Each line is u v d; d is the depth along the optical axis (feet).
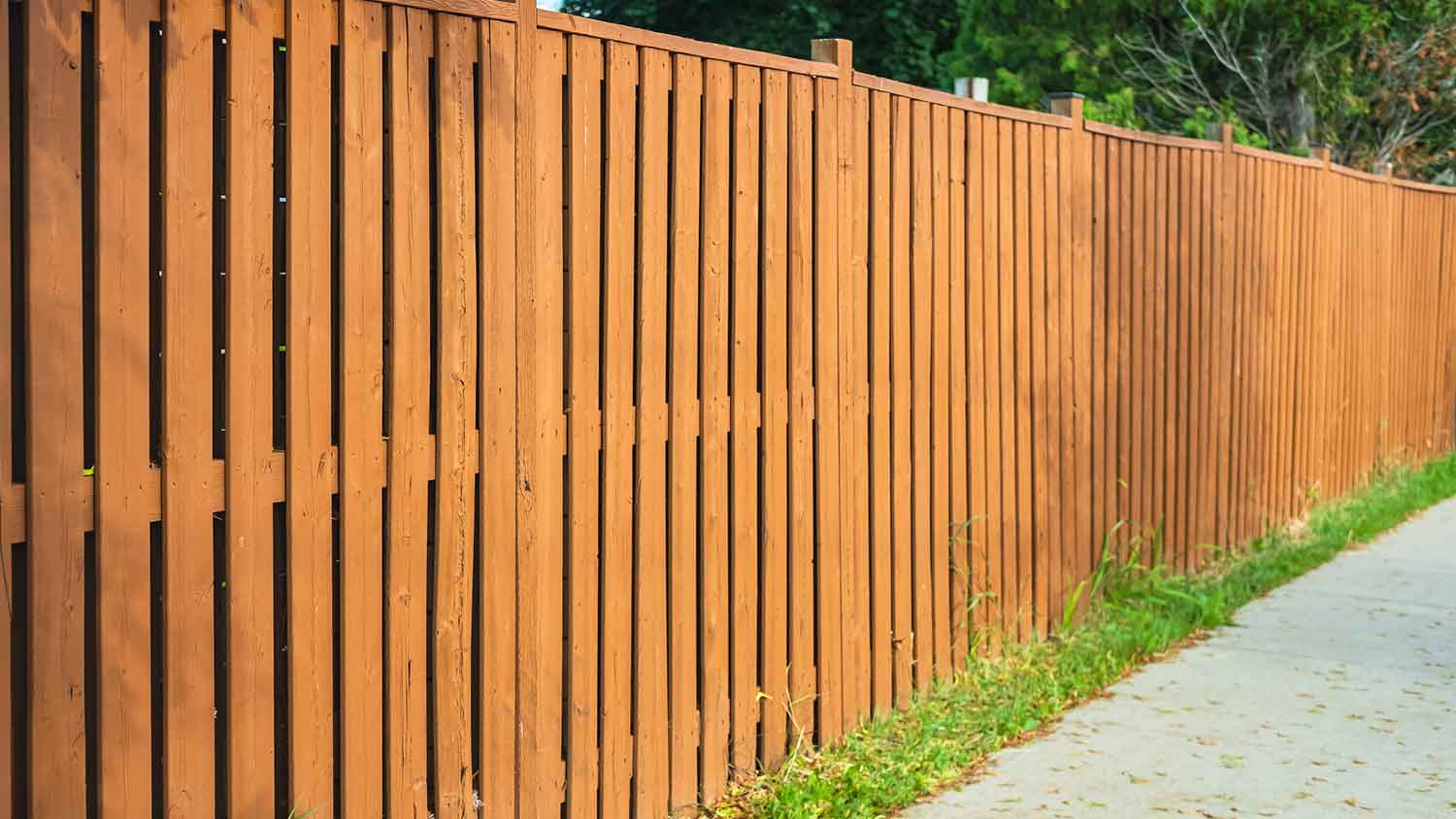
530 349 13.89
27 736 10.19
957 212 20.79
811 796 16.58
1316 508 34.76
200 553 11.12
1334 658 22.97
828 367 18.13
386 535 12.64
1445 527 34.86
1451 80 57.11
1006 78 55.47
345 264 12.07
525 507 13.92
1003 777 17.60
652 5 70.13
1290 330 33.01
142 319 10.66
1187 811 16.46
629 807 15.52
